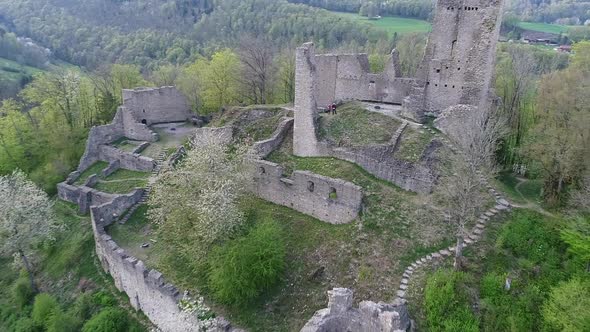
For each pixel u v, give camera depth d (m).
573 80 39.22
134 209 46.00
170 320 32.78
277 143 48.06
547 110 39.78
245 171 40.19
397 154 41.56
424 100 48.22
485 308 27.95
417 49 88.12
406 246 33.31
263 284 33.22
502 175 43.03
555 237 31.56
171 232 39.69
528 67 55.44
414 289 30.06
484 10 43.03
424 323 28.09
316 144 44.50
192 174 38.75
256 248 33.34
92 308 37.94
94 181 51.88
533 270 30.09
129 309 37.44
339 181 36.78
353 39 107.94
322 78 55.84
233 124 53.75
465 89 45.66
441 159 39.88
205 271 36.03
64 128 64.44
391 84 52.25
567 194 36.16
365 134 45.28
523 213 35.16
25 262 42.44
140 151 54.25
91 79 77.50
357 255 33.62
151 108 61.28
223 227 34.97
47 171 58.19
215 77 69.44
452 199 32.88
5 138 61.81
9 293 43.31
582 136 34.66
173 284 35.66
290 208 40.78
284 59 77.12
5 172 60.53
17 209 41.50
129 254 39.88
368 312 25.38
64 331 35.47
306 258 35.06
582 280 27.44
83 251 44.28
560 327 25.66
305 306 32.00
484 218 34.84
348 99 55.53
